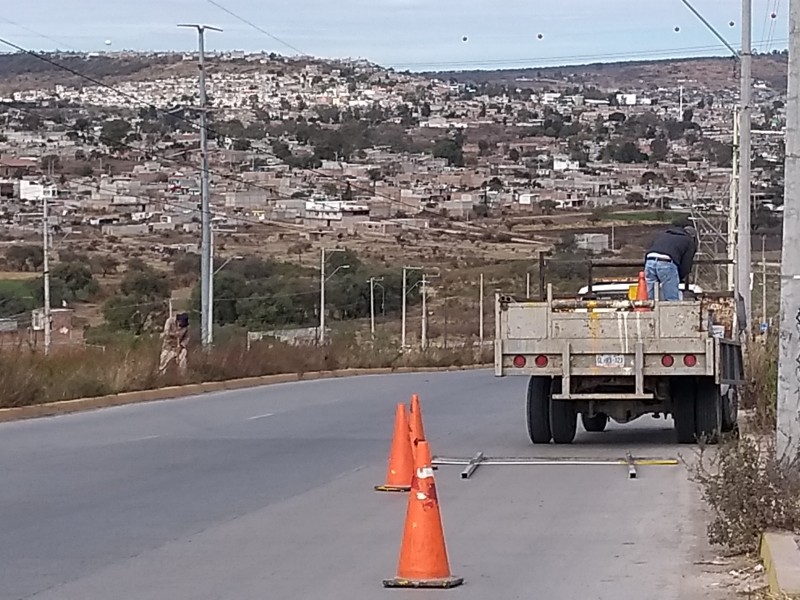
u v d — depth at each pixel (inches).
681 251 719.7
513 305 660.1
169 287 2529.5
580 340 651.5
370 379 1450.5
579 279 1320.1
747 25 939.3
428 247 3088.1
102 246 2780.5
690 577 371.6
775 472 400.8
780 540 373.4
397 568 383.2
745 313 886.4
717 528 403.2
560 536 435.8
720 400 672.4
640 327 645.9
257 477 580.7
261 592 356.8
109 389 1037.2
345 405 997.8
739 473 400.8
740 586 356.5
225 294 2610.7
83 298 2440.9
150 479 575.2
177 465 622.8
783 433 435.8
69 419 882.8
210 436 760.3
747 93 941.8
